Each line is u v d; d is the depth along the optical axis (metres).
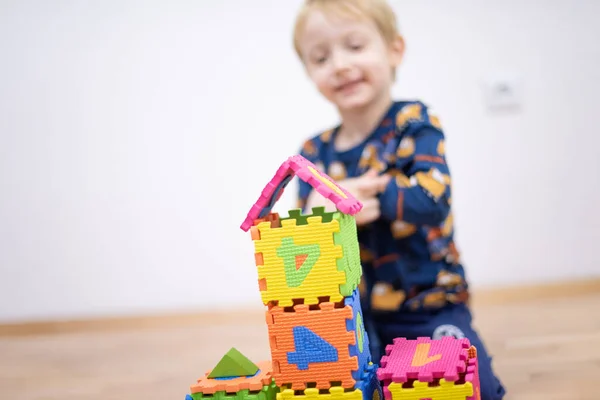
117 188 2.40
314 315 0.89
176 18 2.33
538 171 2.23
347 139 1.60
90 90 2.38
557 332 1.80
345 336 0.89
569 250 2.24
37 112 2.40
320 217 0.88
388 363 0.91
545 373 1.47
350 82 1.49
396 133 1.49
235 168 2.35
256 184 2.35
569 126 2.21
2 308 2.47
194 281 2.40
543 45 2.19
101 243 2.42
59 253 2.44
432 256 1.46
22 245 2.45
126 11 2.34
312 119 2.31
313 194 1.56
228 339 2.08
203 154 2.36
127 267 2.42
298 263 0.89
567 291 2.22
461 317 1.43
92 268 2.43
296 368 0.90
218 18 2.31
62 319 2.44
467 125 2.24
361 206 0.94
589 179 2.21
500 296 2.25
